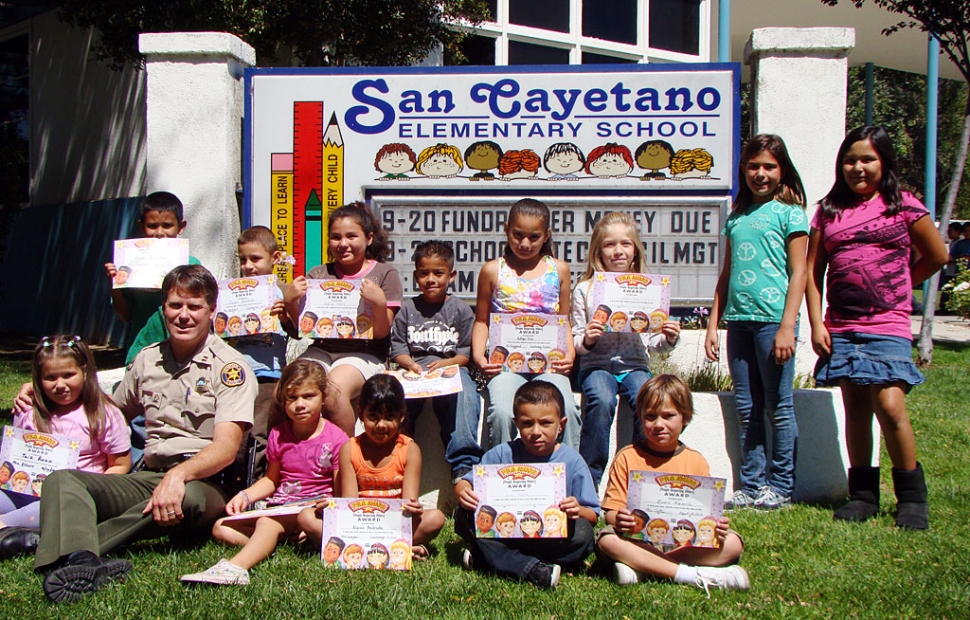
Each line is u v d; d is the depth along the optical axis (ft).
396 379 12.50
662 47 37.73
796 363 17.66
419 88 19.15
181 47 19.06
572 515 11.43
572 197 18.89
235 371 12.52
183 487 11.60
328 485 12.93
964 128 31.58
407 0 26.45
